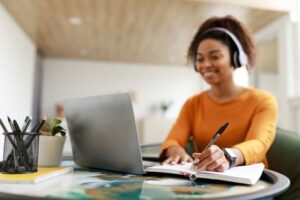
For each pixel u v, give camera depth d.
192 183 0.59
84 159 0.84
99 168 0.80
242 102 1.03
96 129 0.75
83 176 0.68
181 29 3.63
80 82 5.43
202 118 1.10
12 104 3.20
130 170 0.69
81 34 3.88
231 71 1.07
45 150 0.80
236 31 1.12
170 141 1.02
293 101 3.10
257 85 4.11
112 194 0.48
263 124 0.90
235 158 0.69
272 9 2.98
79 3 2.87
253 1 2.89
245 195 0.46
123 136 0.68
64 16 3.21
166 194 0.48
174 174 0.67
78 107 0.79
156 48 4.56
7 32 3.04
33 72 4.23
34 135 0.69
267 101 0.99
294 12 3.04
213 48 1.01
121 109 0.66
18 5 2.89
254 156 0.77
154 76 5.70
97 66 5.52
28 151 0.68
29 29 3.64
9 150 0.68
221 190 0.52
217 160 0.65
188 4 2.86
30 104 4.02
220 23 1.12
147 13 3.12
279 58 3.37
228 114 1.04
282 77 3.29
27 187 0.53
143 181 0.61
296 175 0.94
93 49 4.68
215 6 2.90
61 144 0.83
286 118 3.22
